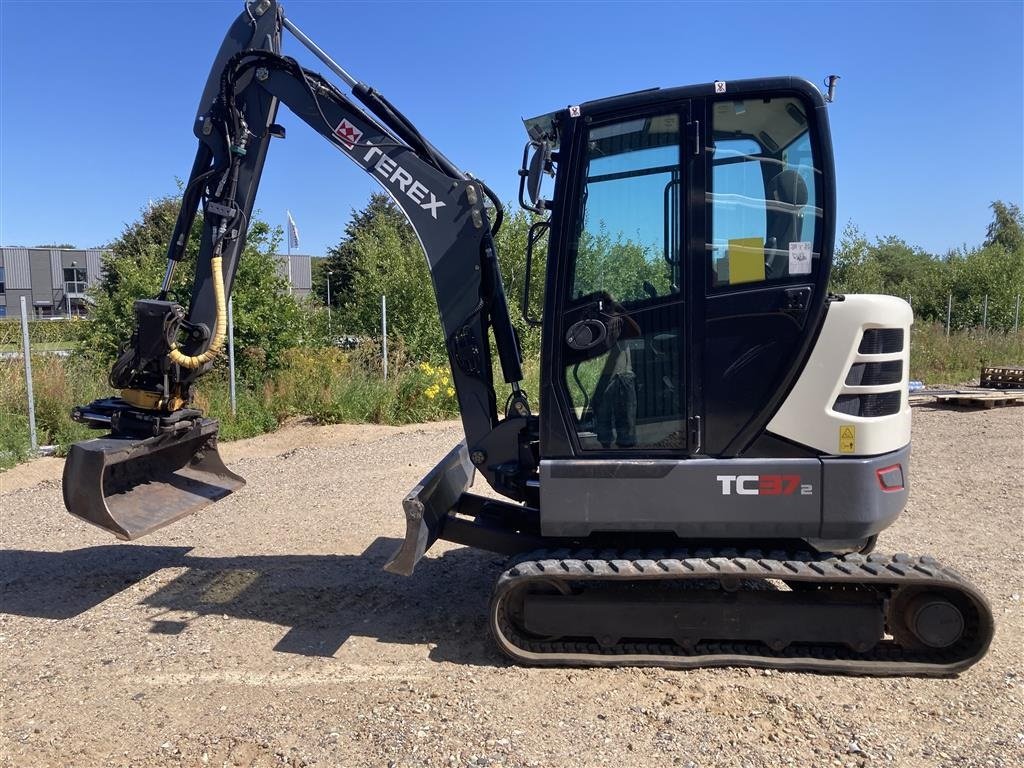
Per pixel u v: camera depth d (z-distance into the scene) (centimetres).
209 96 481
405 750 319
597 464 381
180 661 407
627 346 385
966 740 322
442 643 424
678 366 380
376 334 1608
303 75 457
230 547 602
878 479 368
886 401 375
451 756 315
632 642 398
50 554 589
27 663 409
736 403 375
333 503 732
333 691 371
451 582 516
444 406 1227
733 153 371
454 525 443
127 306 1245
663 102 371
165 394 466
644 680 374
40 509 716
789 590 407
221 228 474
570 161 383
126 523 449
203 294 480
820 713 342
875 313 366
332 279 3412
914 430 1061
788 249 368
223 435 1040
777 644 380
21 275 4272
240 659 409
